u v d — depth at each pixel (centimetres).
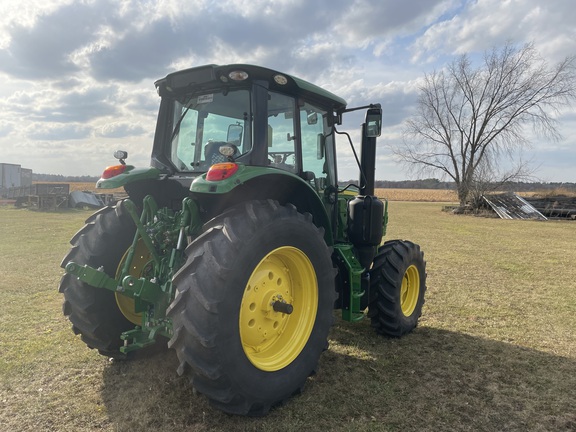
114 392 295
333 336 420
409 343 405
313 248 298
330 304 314
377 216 405
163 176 335
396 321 407
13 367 331
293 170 347
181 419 263
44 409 273
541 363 361
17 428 251
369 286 407
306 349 296
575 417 277
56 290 567
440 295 593
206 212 300
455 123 3059
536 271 770
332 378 326
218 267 237
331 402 289
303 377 289
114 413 269
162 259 294
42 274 662
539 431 261
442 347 395
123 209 333
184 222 288
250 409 261
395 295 404
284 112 340
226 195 288
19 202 2420
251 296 272
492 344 404
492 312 511
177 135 353
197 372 236
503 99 2944
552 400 298
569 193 2845
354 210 408
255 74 302
